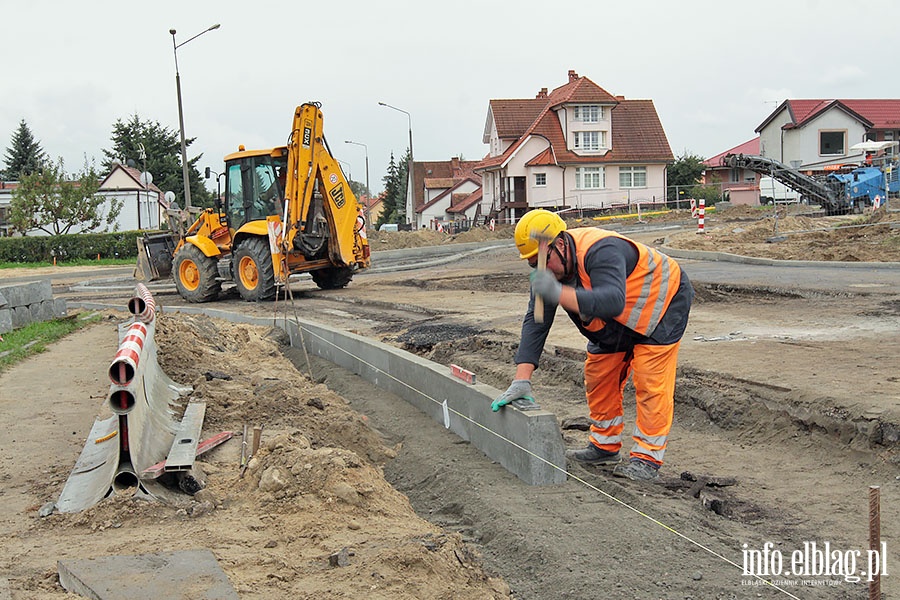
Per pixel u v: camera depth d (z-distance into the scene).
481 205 59.78
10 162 84.75
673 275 6.00
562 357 10.22
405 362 9.45
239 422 8.00
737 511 5.63
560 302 5.39
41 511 5.50
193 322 13.55
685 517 5.47
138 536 5.04
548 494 6.02
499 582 4.67
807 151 56.19
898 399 6.84
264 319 15.84
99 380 10.45
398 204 93.75
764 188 46.56
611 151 53.56
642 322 5.97
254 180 19.92
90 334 15.34
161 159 69.38
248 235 20.12
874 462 6.25
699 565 4.69
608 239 5.74
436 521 5.94
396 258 33.31
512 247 32.81
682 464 6.77
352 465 6.05
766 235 26.00
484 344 11.59
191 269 21.34
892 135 58.56
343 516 5.36
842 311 11.94
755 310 12.80
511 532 5.29
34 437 7.66
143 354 6.92
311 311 17.56
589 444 6.84
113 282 29.41
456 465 6.89
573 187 53.25
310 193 19.23
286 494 5.63
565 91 55.31
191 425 7.27
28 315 17.03
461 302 16.83
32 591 4.23
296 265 19.83
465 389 7.62
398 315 15.98
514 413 6.48
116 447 6.41
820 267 17.89
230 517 5.39
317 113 19.22
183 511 5.39
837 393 7.14
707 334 10.87
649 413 6.20
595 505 5.73
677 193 53.69
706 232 28.12
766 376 8.05
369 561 4.50
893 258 18.00
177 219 23.38
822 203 36.69
